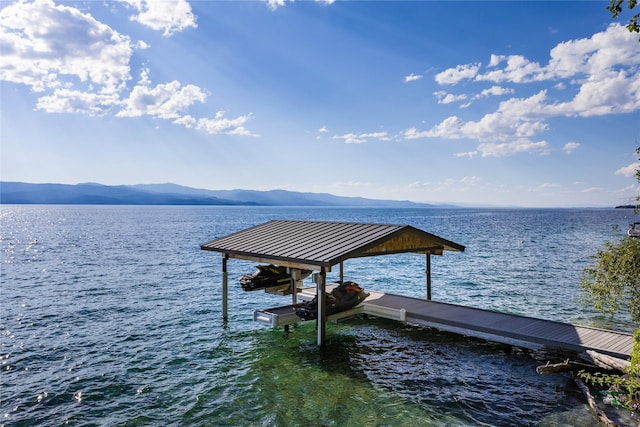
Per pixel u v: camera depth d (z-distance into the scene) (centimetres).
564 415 1135
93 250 5378
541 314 2283
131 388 1334
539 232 8825
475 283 3209
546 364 1484
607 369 1311
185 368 1498
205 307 2398
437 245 2086
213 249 2038
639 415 1101
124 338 1834
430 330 1892
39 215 19825
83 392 1307
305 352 1652
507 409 1176
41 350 1681
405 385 1342
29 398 1266
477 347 1675
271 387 1337
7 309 2344
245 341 1794
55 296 2694
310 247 1719
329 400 1244
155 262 4300
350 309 1894
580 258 4606
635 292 1469
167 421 1132
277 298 2647
